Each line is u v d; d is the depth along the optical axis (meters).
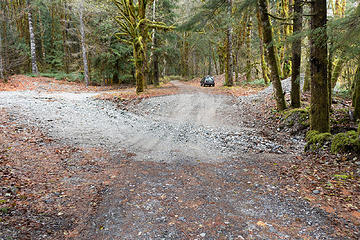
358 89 8.54
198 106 15.66
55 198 4.08
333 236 3.12
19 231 3.03
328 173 5.19
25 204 3.73
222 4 10.40
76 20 29.41
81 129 9.12
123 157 6.62
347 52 6.39
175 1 27.69
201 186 4.89
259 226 3.43
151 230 3.33
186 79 47.38
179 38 31.56
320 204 3.96
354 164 5.36
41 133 7.96
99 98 17.30
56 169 5.38
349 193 4.21
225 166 6.09
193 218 3.66
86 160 6.15
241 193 4.55
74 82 29.33
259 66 28.91
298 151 7.23
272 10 16.69
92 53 27.78
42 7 33.53
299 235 3.19
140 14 18.42
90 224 3.45
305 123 9.27
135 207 3.98
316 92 7.28
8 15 27.33
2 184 4.23
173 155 6.98
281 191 4.56
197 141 8.59
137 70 18.73
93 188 4.62
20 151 6.09
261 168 5.87
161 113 13.97
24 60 27.44
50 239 3.00
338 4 13.17
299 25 10.30
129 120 11.71
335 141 6.30
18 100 13.18
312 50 7.17
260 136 9.27
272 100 14.60
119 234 3.23
